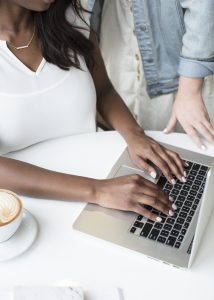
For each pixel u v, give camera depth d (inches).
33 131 54.5
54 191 48.2
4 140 53.6
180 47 69.4
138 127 59.1
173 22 66.9
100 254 43.6
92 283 41.2
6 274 41.6
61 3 53.3
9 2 50.4
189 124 59.2
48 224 46.1
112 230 45.4
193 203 49.0
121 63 74.9
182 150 56.2
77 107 56.2
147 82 73.5
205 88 72.9
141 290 40.8
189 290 41.1
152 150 54.7
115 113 60.9
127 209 47.2
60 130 57.1
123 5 69.4
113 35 72.5
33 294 38.9
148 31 68.4
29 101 52.6
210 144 57.6
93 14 67.6
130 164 53.7
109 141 56.9
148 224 46.1
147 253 43.3
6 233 42.0
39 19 53.4
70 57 55.4
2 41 51.3
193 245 41.5
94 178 51.6
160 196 48.4
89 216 46.7
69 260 43.0
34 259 42.9
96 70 62.0
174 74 72.2
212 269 42.7
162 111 76.7
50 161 53.7
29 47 53.3
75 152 55.0
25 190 48.6
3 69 51.4
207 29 58.7
